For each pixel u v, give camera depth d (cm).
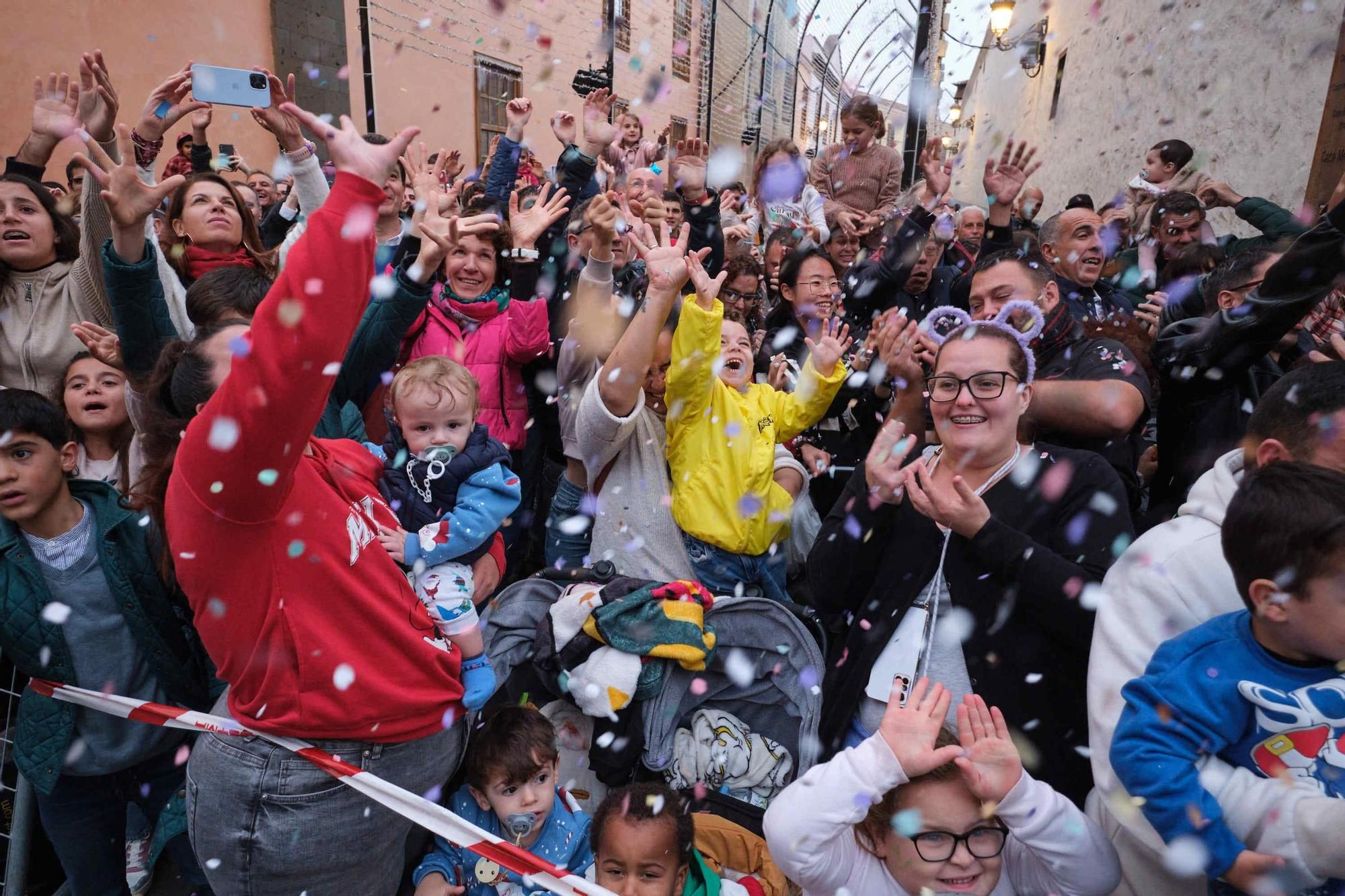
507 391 263
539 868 137
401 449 183
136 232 198
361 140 108
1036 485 157
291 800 130
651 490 214
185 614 181
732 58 1197
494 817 176
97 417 208
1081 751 140
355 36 739
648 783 163
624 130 502
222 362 135
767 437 217
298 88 693
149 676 183
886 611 160
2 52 493
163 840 176
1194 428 206
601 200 219
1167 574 125
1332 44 412
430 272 219
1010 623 149
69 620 174
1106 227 428
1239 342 185
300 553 123
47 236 243
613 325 229
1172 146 460
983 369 154
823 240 432
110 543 173
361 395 230
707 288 200
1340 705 101
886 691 157
